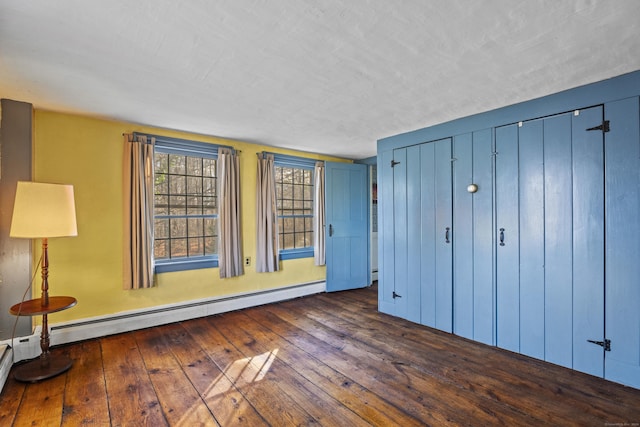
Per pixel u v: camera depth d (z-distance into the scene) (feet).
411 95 8.39
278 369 8.16
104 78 7.18
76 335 9.77
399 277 12.43
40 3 4.54
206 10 4.76
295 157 15.70
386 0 4.57
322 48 5.94
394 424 6.00
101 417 6.19
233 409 6.47
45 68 6.68
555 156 8.39
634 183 7.20
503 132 9.41
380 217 13.24
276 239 14.52
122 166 10.73
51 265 9.54
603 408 6.46
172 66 6.62
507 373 7.93
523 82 7.63
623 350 7.34
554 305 8.43
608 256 7.57
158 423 6.03
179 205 12.30
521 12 4.88
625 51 6.17
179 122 10.74
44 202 7.35
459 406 6.56
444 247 10.92
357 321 11.97
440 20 5.08
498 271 9.55
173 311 11.68
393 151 12.66
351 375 7.85
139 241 10.77
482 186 9.91
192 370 8.09
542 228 8.64
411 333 10.73
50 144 9.55
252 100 8.66
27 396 6.88
